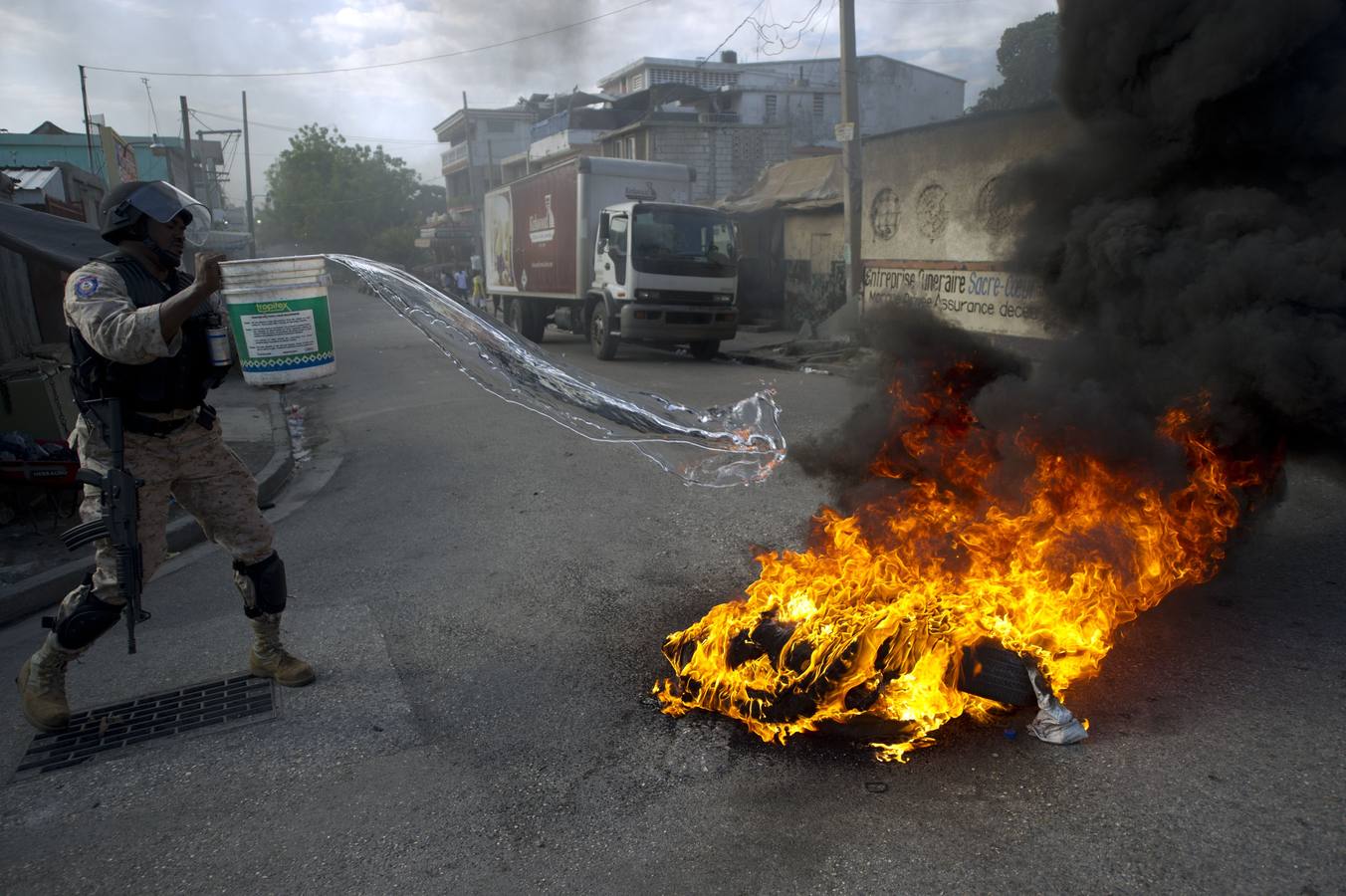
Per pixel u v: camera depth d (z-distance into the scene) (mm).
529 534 5355
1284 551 4254
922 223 12992
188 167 38875
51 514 5938
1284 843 2221
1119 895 2080
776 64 33469
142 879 2342
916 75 30297
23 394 6477
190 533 5602
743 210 19562
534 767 2801
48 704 3084
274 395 11836
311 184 57062
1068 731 2734
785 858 2287
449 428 8867
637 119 34000
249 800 2684
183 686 3475
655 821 2479
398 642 3838
